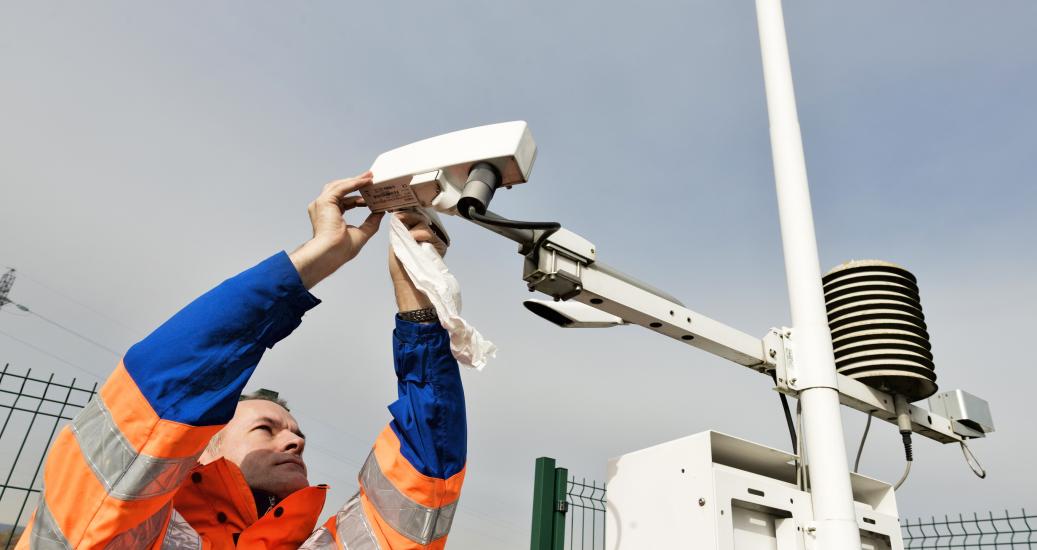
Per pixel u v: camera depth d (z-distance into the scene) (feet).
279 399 6.73
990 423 9.83
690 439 6.89
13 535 9.48
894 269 9.02
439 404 5.08
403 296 5.18
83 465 3.65
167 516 4.06
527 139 4.94
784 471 7.83
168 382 3.70
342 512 5.39
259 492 5.80
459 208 4.81
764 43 9.20
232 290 3.92
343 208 5.07
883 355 8.35
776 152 8.66
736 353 7.58
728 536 6.34
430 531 4.98
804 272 8.00
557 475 9.48
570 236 6.42
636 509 7.14
